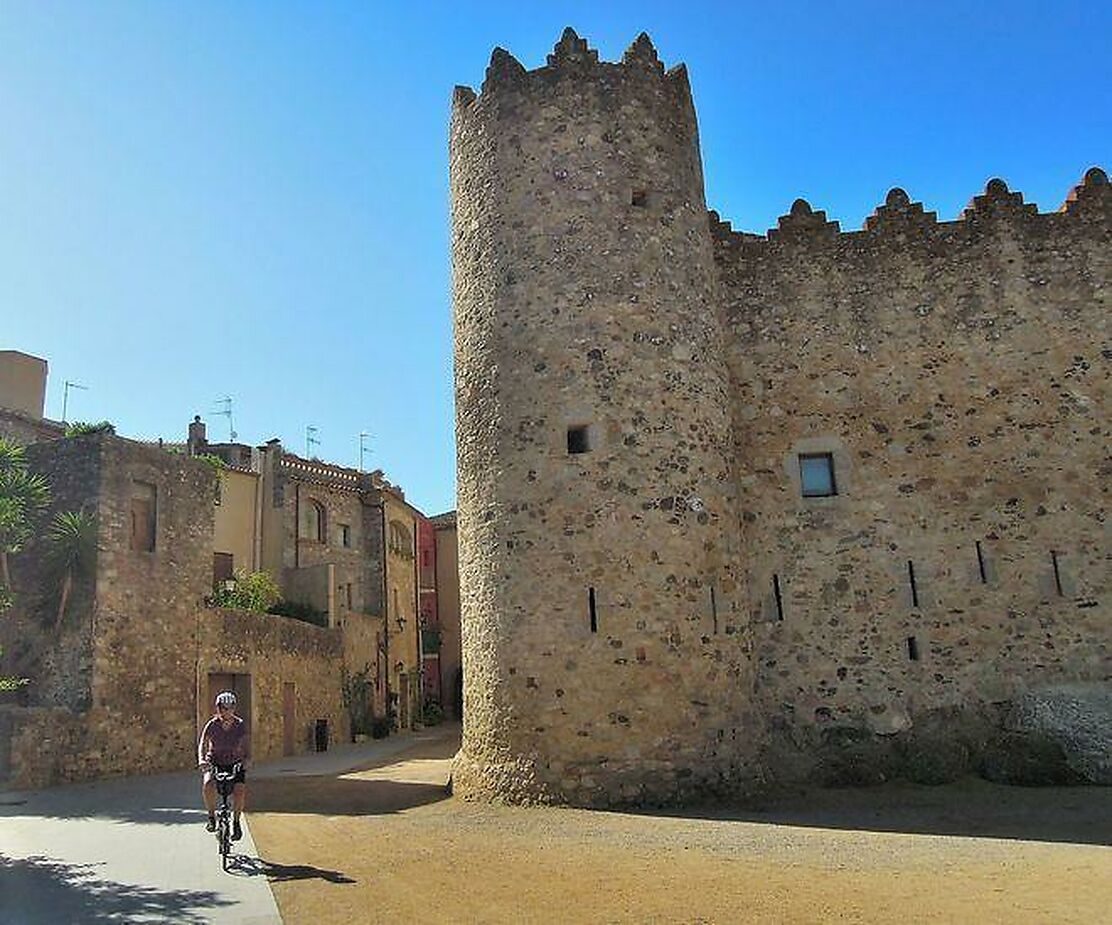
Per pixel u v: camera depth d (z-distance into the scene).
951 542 16.91
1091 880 8.74
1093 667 16.22
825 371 17.70
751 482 17.31
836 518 17.12
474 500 15.30
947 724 16.17
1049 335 17.50
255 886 8.74
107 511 20.50
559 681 13.83
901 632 16.61
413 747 28.31
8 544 16.30
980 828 12.02
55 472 20.86
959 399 17.41
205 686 22.92
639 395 14.96
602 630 13.94
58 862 10.09
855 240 18.19
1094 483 16.89
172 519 22.38
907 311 17.81
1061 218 17.95
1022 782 15.13
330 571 34.06
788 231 18.30
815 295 18.00
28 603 20.22
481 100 16.55
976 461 17.16
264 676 25.72
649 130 16.23
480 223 16.11
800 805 13.82
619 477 14.53
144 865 9.86
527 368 15.09
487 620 14.63
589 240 15.39
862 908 7.71
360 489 41.03
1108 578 16.53
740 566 15.86
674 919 7.44
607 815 12.82
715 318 16.77
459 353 16.25
